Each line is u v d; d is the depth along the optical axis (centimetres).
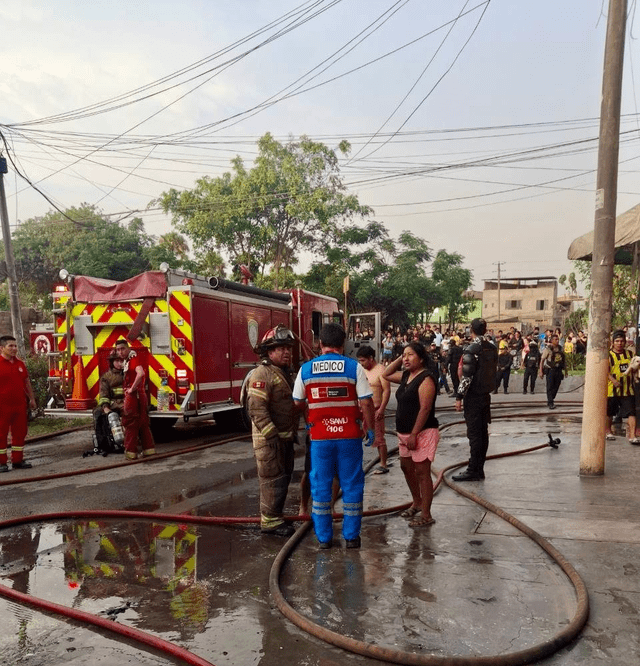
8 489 725
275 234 3759
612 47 707
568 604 367
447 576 414
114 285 1027
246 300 1170
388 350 2445
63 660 316
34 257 4181
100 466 834
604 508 574
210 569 442
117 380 951
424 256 4641
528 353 1859
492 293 7081
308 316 1414
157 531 543
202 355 1025
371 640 324
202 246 3722
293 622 349
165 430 1102
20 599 390
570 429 1127
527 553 459
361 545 484
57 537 532
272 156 3609
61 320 1077
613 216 711
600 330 709
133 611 373
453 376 1780
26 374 880
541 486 668
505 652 309
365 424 487
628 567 426
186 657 310
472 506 594
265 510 523
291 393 540
